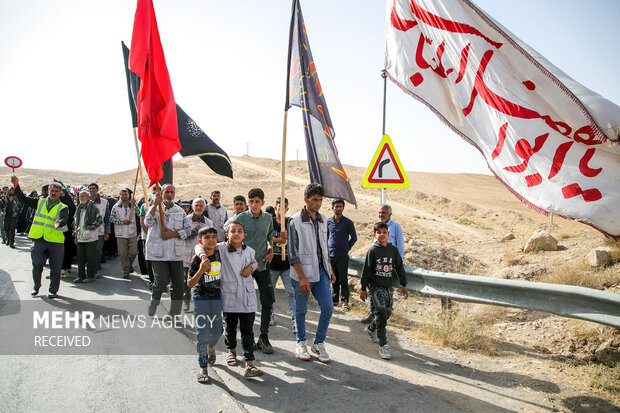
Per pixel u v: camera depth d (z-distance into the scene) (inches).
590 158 182.2
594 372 180.9
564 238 506.0
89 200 352.2
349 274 313.0
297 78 216.1
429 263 381.1
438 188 3004.4
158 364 181.5
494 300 213.8
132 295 305.7
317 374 180.2
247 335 174.7
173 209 251.4
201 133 357.4
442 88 222.1
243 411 143.9
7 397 146.7
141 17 237.8
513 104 196.9
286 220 256.4
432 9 221.8
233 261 177.2
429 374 185.3
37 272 291.4
